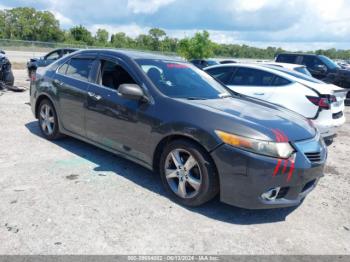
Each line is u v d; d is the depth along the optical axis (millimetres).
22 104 8414
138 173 4367
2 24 77812
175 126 3537
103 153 5020
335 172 5090
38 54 33156
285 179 3197
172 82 4219
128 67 4242
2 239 2797
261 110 3973
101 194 3715
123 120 4070
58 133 5316
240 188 3209
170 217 3340
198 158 3385
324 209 3805
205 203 3689
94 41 71750
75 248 2748
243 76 7184
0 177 3973
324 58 13680
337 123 6227
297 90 6289
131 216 3301
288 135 3355
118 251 2754
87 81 4664
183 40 34781
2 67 10125
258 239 3096
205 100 4000
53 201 3482
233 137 3205
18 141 5371
